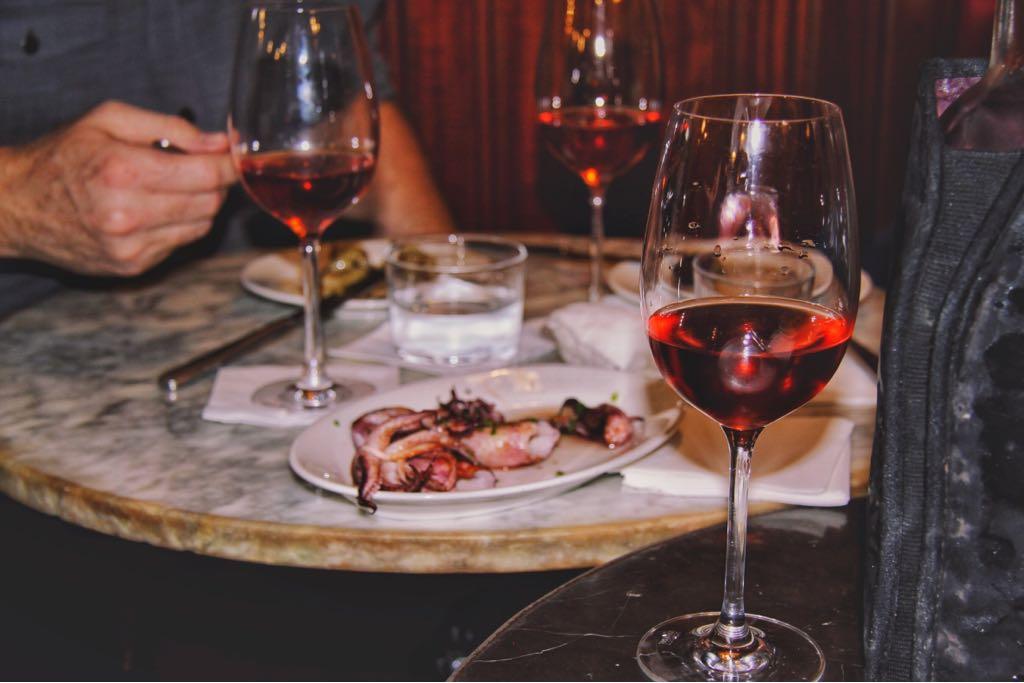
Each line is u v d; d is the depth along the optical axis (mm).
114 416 1201
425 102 3502
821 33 3207
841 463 979
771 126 705
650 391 1171
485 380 1208
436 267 1342
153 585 1655
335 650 1620
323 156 1244
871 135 3268
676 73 3289
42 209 1588
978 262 581
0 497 1729
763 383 706
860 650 713
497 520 950
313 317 1265
